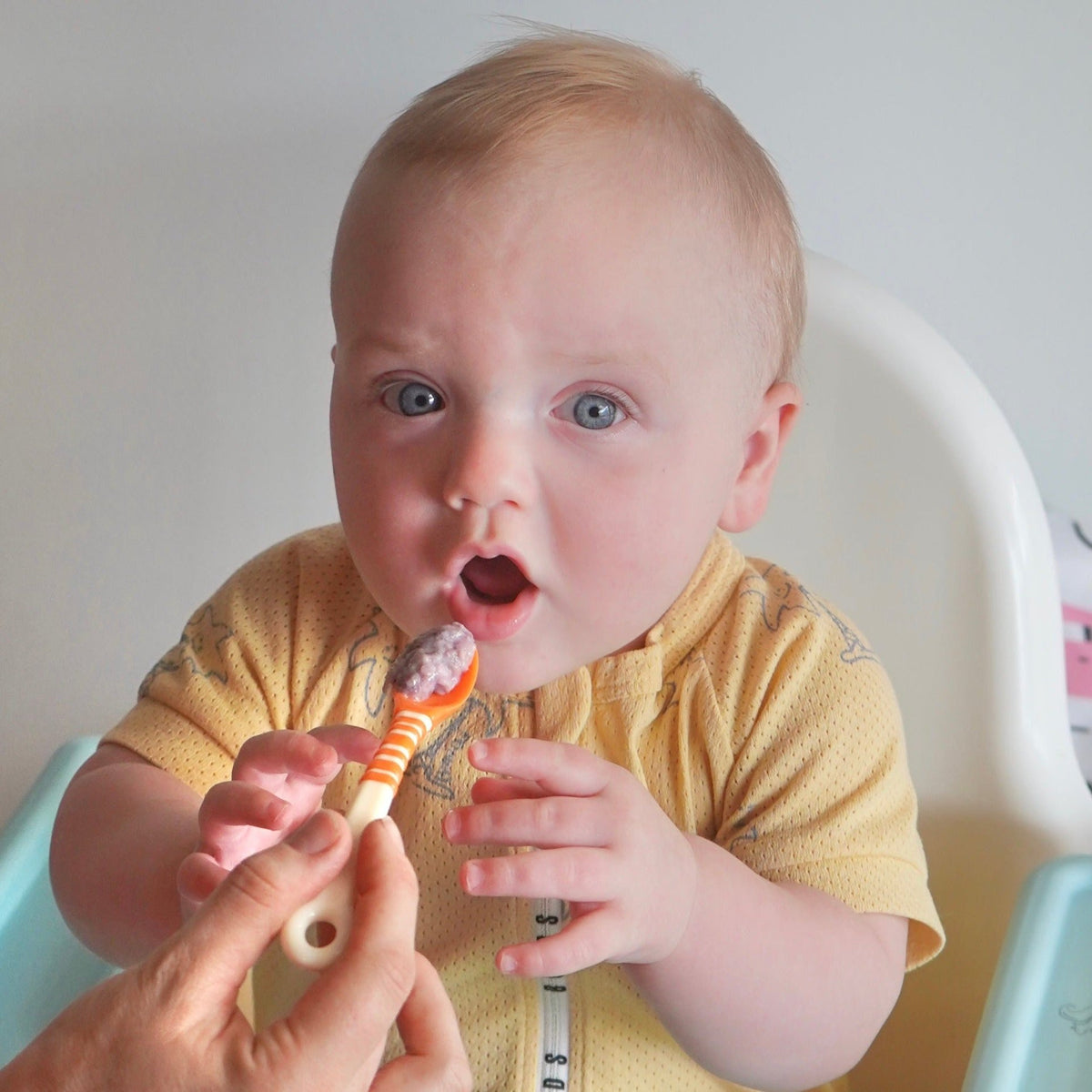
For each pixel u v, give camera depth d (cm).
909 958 82
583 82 71
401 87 125
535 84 71
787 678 80
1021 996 81
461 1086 55
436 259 67
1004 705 98
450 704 57
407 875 49
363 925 48
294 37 124
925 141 123
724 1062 74
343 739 62
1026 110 122
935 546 100
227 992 48
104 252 131
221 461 134
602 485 68
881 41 121
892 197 124
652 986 70
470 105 70
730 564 85
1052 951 83
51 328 133
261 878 48
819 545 103
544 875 60
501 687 72
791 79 122
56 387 134
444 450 68
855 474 102
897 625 101
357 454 70
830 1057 76
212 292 130
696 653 82
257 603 86
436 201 67
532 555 68
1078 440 131
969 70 121
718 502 74
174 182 128
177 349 132
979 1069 79
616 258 67
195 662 85
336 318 73
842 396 102
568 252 66
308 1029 46
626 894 62
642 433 68
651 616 73
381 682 83
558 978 79
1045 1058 79
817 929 74
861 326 101
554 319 66
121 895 73
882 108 122
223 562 137
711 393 71
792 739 79
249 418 133
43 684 141
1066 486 132
